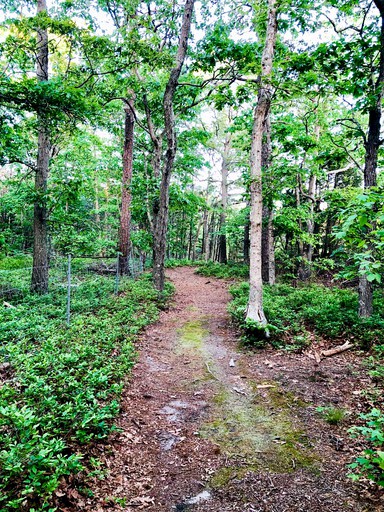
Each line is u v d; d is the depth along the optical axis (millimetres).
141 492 3422
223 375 6348
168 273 22172
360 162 13555
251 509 3174
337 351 6891
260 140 8500
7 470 3064
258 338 7910
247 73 9766
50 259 17781
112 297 11359
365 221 3436
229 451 4094
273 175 11828
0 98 7867
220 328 9398
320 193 16781
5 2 11000
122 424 4590
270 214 13633
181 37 10656
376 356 6406
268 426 4598
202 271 21953
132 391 5547
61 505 3061
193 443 4277
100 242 17016
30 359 5371
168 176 12312
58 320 8133
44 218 11617
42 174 11766
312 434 4340
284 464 3805
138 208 15344
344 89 8109
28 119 10922
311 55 7863
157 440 4344
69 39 10047
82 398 4434
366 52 7625
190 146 17609
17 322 7496
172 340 8352
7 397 4164
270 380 6008
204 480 3605
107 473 3598
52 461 2986
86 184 17016
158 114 14586
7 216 26031
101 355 6215
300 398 5281
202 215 41750
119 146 20156
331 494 3295
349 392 5262
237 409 5098
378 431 3203
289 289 12469
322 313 8516
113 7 10727
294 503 3217
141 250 20234
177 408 5160
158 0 10664
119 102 15242
